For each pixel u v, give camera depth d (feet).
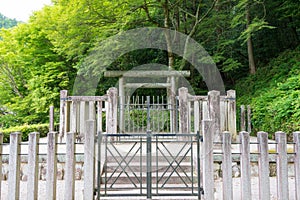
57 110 32.83
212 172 8.73
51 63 33.19
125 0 26.25
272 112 21.24
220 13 32.24
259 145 8.63
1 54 34.94
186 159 12.55
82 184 12.17
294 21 31.86
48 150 8.64
